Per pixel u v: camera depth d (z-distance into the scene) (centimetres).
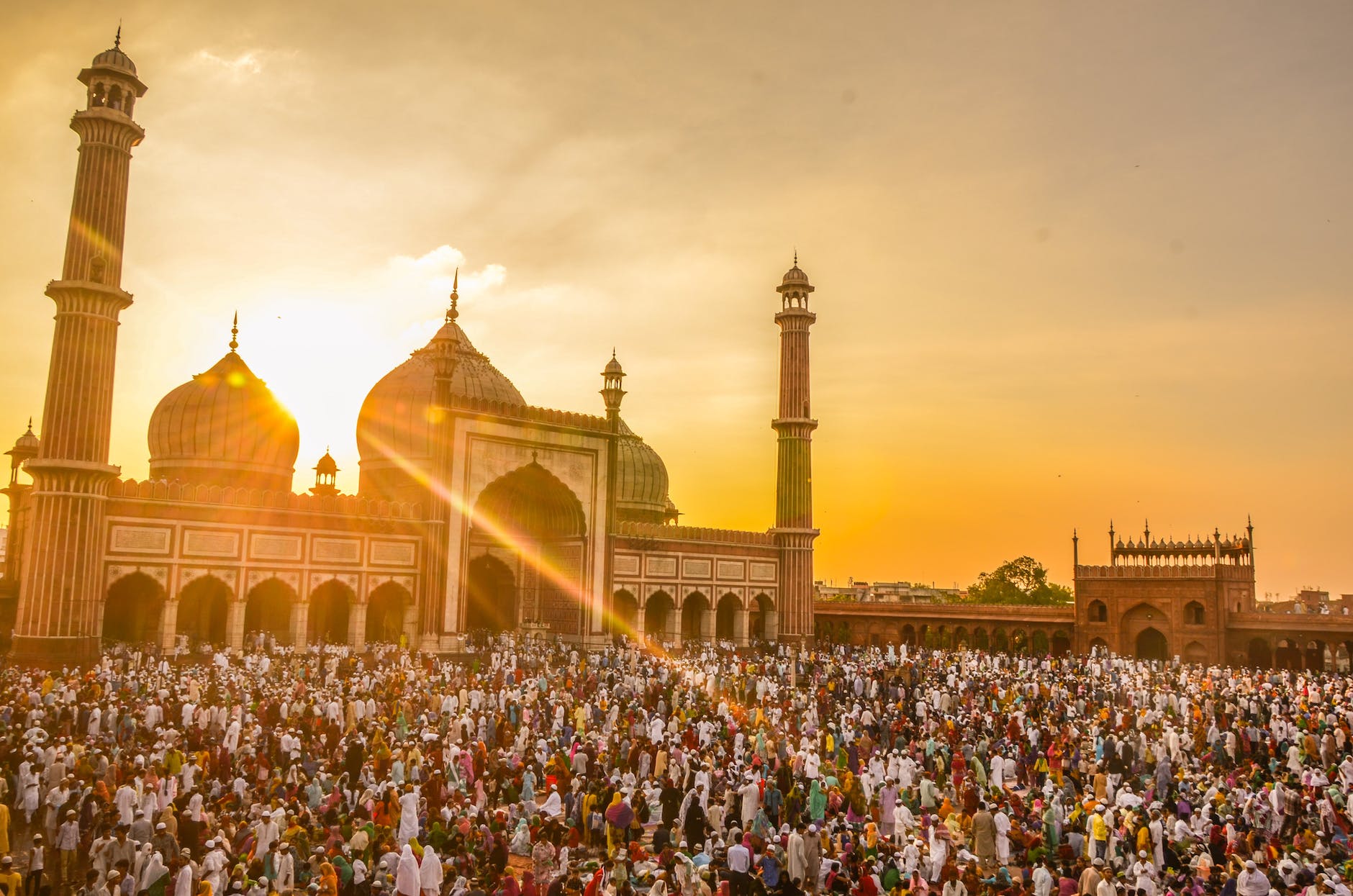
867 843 1115
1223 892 997
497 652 2800
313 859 988
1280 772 1516
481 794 1309
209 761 1386
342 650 2708
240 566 2645
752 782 1334
